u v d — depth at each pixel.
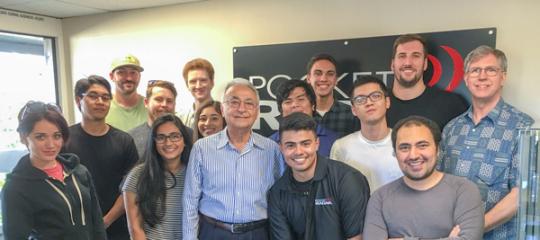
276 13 3.40
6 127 4.26
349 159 2.03
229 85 1.91
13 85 4.31
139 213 2.01
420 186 1.61
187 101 3.85
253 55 3.45
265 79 3.42
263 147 1.95
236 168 1.90
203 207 1.95
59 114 1.83
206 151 1.94
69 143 2.33
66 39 4.38
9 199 1.70
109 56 4.17
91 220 2.00
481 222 1.52
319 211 1.73
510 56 2.67
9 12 3.90
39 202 1.73
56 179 1.81
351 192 1.71
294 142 1.67
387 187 1.69
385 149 1.95
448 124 2.21
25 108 1.83
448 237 1.50
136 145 2.71
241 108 1.86
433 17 2.86
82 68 4.34
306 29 3.29
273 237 1.83
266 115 3.43
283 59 3.34
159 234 2.00
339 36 3.18
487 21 2.71
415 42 2.56
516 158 1.87
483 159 1.96
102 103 2.38
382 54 2.98
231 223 1.87
